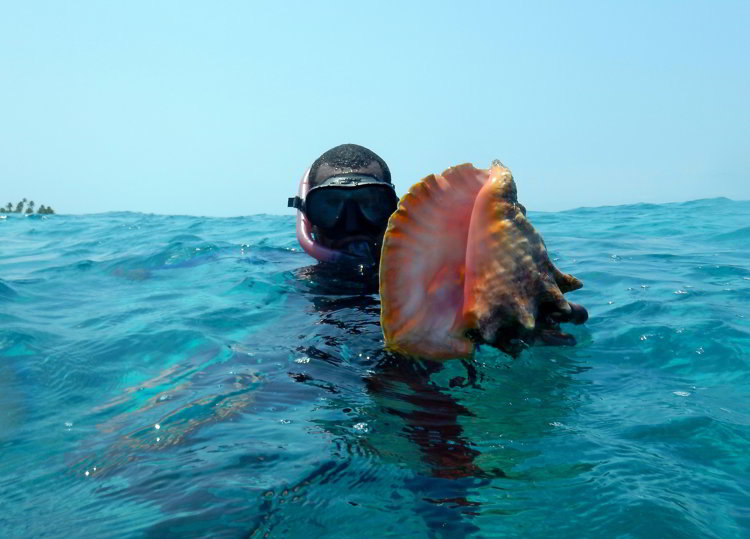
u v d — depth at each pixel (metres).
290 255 1.67
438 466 0.54
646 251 1.81
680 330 0.94
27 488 0.52
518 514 0.47
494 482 0.52
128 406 0.70
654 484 0.51
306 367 0.77
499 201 0.69
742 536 0.44
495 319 0.69
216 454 0.56
